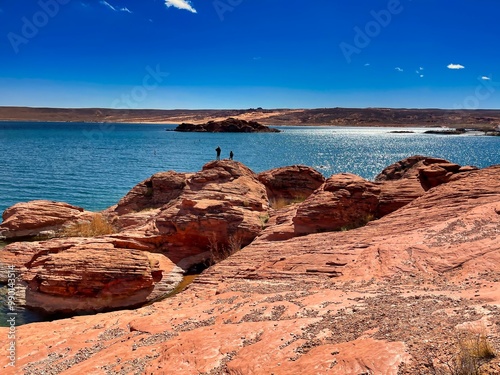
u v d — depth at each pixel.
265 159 82.88
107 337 9.51
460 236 12.31
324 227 18.83
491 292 7.46
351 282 11.04
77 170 57.12
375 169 71.56
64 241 19.08
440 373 4.46
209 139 146.88
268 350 6.29
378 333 6.06
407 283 10.16
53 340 9.86
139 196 29.02
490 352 4.52
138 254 17.36
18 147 92.94
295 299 9.42
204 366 6.35
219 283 13.99
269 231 19.77
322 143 137.00
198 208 20.61
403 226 15.69
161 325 9.27
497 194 16.55
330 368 5.16
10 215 26.41
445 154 98.12
